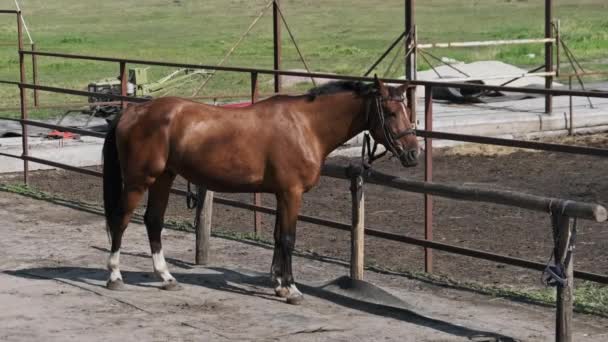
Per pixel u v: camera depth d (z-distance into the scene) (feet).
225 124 26.37
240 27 203.82
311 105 26.63
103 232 37.24
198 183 26.91
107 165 27.45
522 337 24.07
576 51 128.16
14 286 28.35
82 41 167.22
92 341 22.95
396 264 32.83
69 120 70.28
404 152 25.99
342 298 27.66
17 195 45.06
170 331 23.89
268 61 128.67
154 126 26.48
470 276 31.17
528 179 48.96
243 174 26.43
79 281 29.14
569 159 54.54
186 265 31.83
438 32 174.70
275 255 27.66
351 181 27.63
